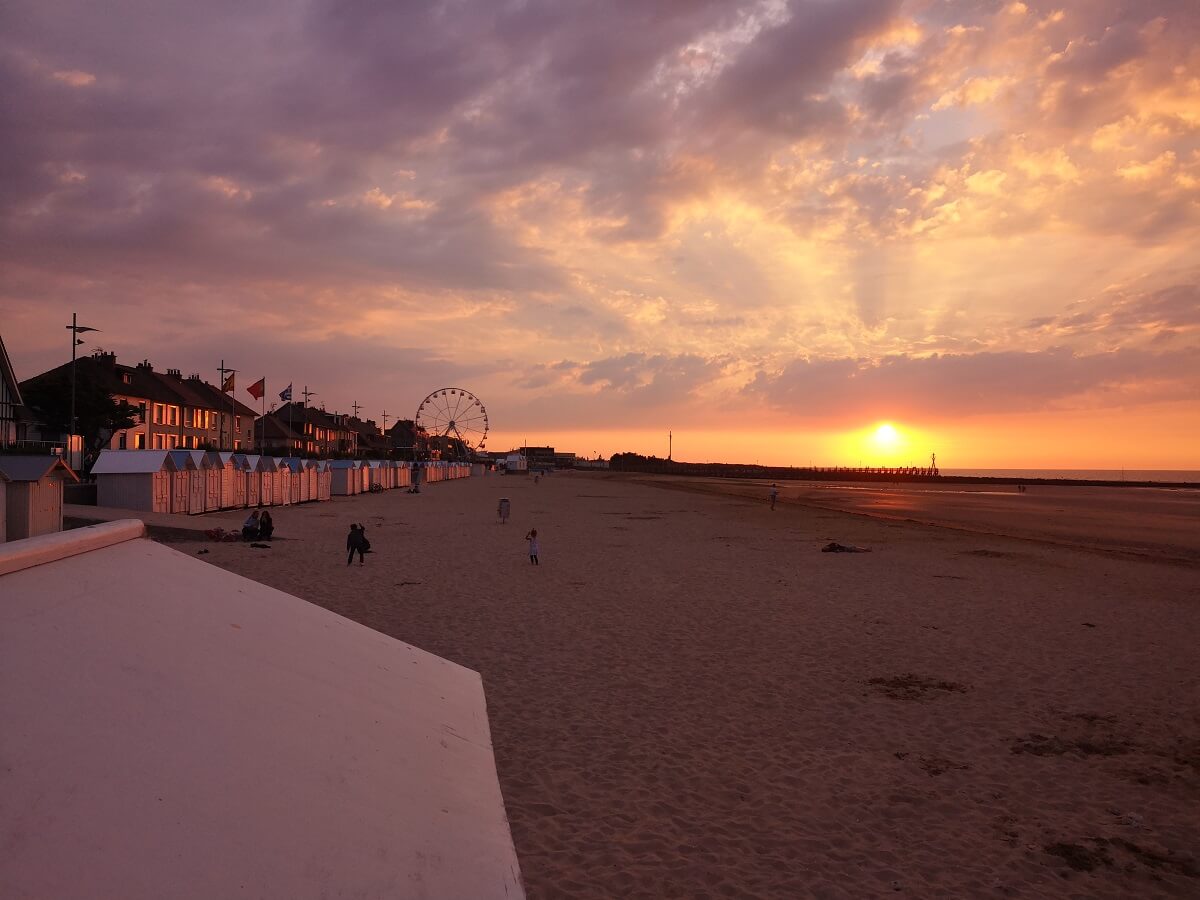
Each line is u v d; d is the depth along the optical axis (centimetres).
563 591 1839
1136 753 884
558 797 752
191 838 160
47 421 4653
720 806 739
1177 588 2034
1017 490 11600
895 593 1891
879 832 691
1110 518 5050
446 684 337
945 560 2558
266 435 9262
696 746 888
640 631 1438
